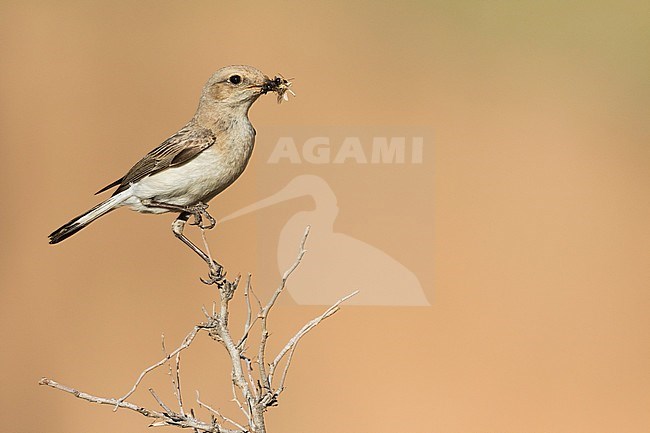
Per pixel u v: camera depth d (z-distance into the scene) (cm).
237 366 667
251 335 1484
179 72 2125
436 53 2266
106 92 2056
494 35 2328
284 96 834
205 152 814
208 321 681
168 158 813
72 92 2050
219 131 823
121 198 830
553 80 2222
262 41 2212
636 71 2242
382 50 2245
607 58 2303
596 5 2439
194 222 831
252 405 658
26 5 2220
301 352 1476
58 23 2194
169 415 649
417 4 2386
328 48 2222
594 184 1917
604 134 2073
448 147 1977
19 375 1509
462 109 2098
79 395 629
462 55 2273
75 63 2114
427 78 2181
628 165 1977
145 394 1426
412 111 2058
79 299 1638
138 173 825
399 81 2159
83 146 1938
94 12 2233
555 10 2423
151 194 821
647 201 1895
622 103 2161
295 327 1494
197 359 1488
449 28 2338
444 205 1803
